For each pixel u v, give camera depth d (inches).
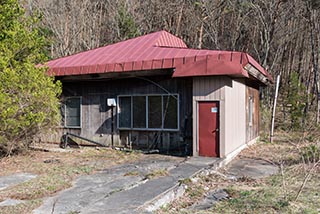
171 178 249.6
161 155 374.0
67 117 474.3
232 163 342.3
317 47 756.0
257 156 384.5
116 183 239.1
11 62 343.0
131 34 915.4
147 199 193.6
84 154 384.2
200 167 291.9
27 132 348.5
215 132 343.0
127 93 427.5
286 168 298.8
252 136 506.3
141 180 245.4
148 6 958.4
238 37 848.9
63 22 915.4
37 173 280.5
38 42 383.9
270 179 262.7
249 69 368.5
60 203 189.2
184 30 902.4
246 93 458.6
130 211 172.2
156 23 941.2
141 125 417.4
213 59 327.0
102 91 447.2
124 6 962.7
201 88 347.9
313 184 237.9
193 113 353.7
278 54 783.1
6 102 300.4
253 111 520.1
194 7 896.9
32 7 876.6
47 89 341.1
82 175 269.9
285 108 721.0
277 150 424.5
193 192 222.5
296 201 196.1
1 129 310.0
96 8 989.8
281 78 805.9
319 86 746.2
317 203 192.7
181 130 389.7
